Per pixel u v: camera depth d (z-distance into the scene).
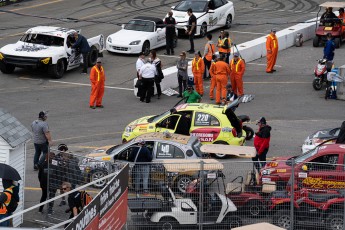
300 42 84.12
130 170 38.00
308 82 70.56
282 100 64.94
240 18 94.00
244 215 38.25
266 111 61.81
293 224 38.12
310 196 37.97
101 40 75.69
